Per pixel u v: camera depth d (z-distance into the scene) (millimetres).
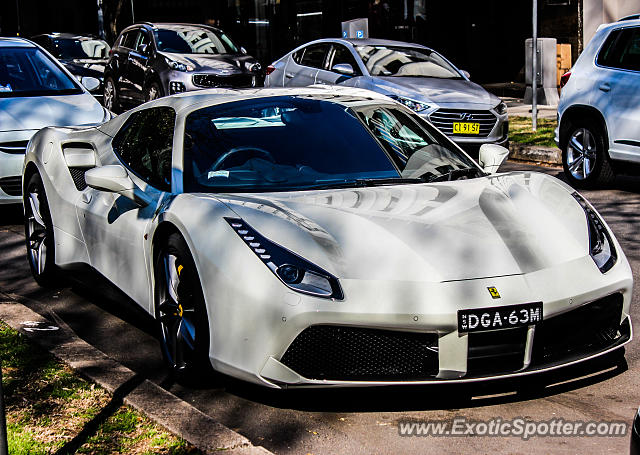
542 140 12484
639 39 9102
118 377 4090
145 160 5016
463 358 3666
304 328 3611
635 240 7250
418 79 12148
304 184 4570
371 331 3645
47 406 3805
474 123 11430
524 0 19734
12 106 8242
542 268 3844
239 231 3893
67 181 5695
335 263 3723
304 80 13570
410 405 3943
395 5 22203
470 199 4312
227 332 3797
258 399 4055
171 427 3551
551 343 3826
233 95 5211
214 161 4648
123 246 4840
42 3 31703
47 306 5727
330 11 23516
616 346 4027
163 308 4352
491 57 20891
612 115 9156
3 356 4422
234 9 25703
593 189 9664
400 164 4828
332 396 4055
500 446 3535
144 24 16641
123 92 16766
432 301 3621
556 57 17359
